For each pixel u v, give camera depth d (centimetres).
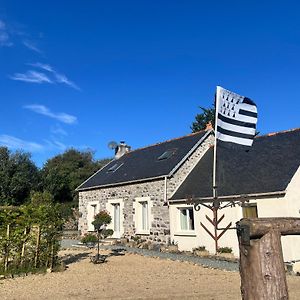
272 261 216
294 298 739
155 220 1781
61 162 4162
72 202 3362
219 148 1866
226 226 1434
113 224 2089
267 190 1334
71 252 1577
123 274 1054
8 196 3075
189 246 1587
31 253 1079
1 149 3297
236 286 877
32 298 755
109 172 2361
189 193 1630
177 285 895
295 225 230
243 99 1116
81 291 821
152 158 2106
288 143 1580
